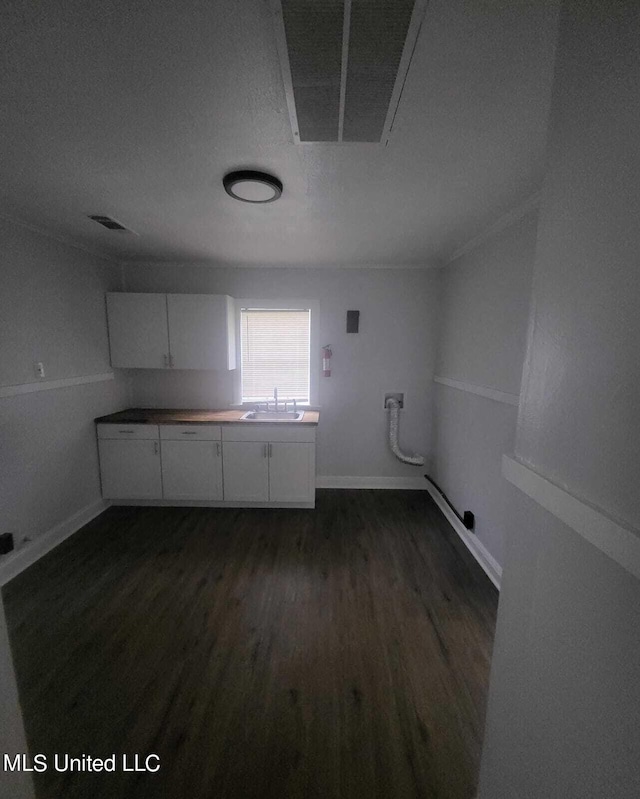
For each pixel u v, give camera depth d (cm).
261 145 140
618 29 58
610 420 59
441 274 329
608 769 59
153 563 229
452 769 115
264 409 347
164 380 350
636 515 54
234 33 91
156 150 144
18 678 147
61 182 172
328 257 305
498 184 169
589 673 63
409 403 349
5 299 213
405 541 258
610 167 60
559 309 74
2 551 210
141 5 84
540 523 79
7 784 62
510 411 200
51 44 94
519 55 95
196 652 159
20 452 225
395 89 108
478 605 191
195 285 336
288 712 132
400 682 145
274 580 212
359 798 107
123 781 111
